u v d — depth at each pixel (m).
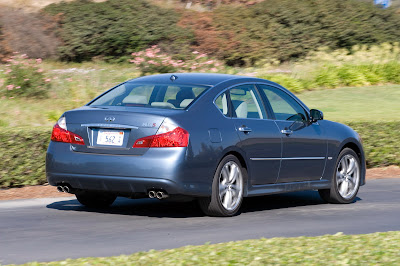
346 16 60.34
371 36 60.72
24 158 21.45
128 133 15.73
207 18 57.56
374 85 50.19
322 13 59.44
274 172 17.95
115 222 16.11
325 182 19.58
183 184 15.55
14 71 36.91
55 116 32.12
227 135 16.58
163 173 15.36
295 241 12.92
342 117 35.19
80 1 56.38
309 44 58.28
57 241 13.84
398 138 27.81
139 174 15.46
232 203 16.89
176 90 17.06
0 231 14.84
